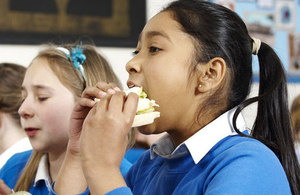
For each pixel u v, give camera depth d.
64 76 1.17
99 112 0.70
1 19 2.76
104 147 0.68
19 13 2.79
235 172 0.68
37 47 2.80
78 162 0.94
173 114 0.79
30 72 1.17
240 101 0.85
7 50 2.76
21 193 0.84
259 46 0.92
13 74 1.61
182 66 0.78
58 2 2.84
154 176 0.89
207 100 0.80
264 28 2.97
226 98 0.83
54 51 1.22
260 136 0.90
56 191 0.93
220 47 0.81
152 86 0.78
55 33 2.82
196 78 0.79
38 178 1.20
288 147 0.89
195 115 0.80
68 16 2.85
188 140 0.79
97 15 2.88
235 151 0.72
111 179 0.67
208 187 0.69
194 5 0.84
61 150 1.16
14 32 2.77
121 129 0.69
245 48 0.86
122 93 0.73
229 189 0.65
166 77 0.77
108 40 2.88
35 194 1.21
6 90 1.57
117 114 0.69
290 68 2.96
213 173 0.72
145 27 0.83
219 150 0.77
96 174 0.68
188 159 0.81
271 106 0.90
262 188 0.67
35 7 2.81
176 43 0.79
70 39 2.84
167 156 0.84
